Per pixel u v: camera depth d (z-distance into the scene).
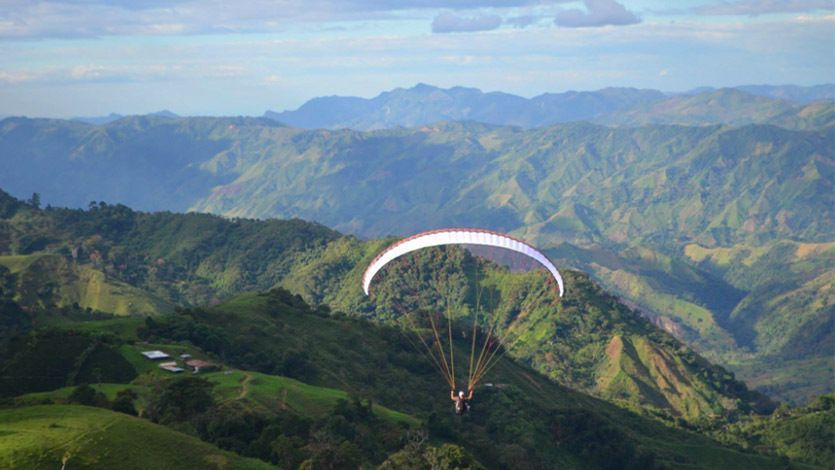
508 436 128.88
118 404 85.94
